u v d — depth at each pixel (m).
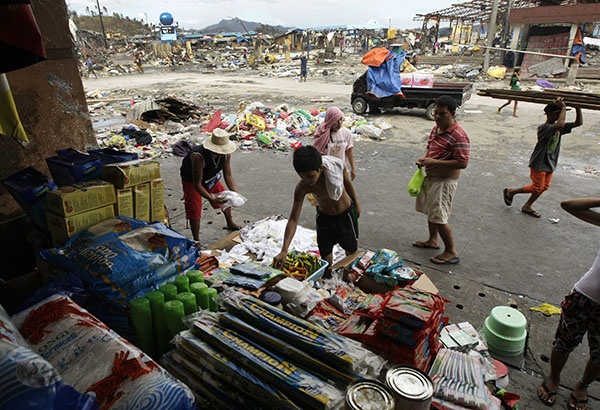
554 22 21.83
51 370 1.12
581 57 21.98
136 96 18.28
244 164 8.30
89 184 2.88
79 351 1.64
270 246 4.43
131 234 2.52
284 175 7.58
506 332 3.03
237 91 19.52
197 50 53.25
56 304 1.86
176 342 1.96
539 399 2.71
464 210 5.93
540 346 3.21
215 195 4.36
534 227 5.38
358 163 8.31
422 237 5.14
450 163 4.07
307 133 10.63
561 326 2.55
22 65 2.32
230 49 51.75
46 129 4.15
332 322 2.56
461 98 11.99
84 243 2.46
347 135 4.82
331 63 34.81
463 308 3.71
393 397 1.48
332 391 1.56
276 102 16.09
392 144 9.83
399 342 2.09
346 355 1.66
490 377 2.56
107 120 12.41
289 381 1.61
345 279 3.59
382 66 12.38
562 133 5.29
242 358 1.75
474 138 10.16
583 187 6.82
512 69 24.12
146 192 3.13
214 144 4.22
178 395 1.54
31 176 3.25
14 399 1.01
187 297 2.21
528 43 23.86
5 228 3.85
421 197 4.45
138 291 2.30
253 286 2.64
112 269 2.22
